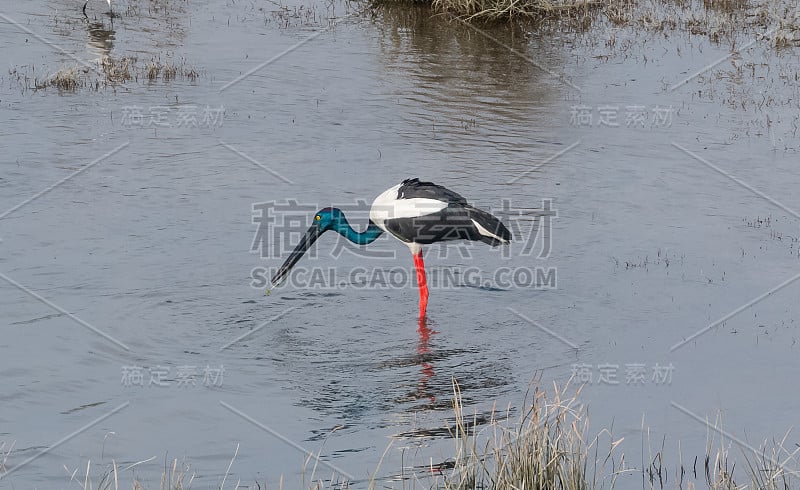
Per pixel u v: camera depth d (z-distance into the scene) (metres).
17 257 13.65
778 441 9.39
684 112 21.03
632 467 8.90
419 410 10.18
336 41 25.58
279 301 13.05
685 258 14.51
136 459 9.03
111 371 10.91
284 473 8.78
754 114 20.94
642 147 19.11
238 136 19.02
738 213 16.30
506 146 19.05
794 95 22.06
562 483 8.30
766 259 14.49
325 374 11.05
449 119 20.44
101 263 13.67
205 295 13.02
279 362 11.34
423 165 17.94
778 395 10.48
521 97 21.95
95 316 12.19
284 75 22.80
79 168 17.03
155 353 11.42
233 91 21.55
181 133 18.98
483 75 23.34
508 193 16.81
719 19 27.16
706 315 12.67
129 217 15.25
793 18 27.06
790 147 19.19
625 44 25.48
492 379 10.95
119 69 22.31
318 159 18.08
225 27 26.34
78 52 23.67
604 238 15.22
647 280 13.76
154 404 10.18
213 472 8.78
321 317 12.65
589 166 18.14
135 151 17.95
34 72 21.92
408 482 8.56
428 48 25.27
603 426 9.77
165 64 22.84
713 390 10.61
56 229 14.65
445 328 12.38
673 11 28.12
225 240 14.74
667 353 11.61
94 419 9.82
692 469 8.85
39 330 11.71
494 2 27.33
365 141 19.05
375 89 22.16
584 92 22.23
